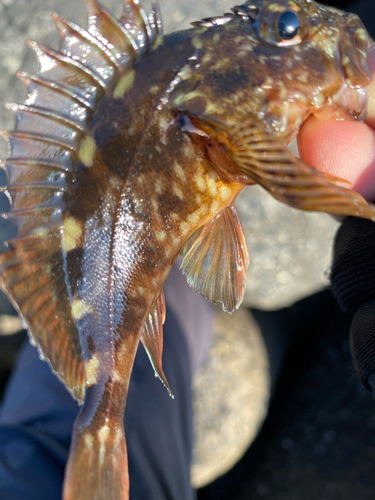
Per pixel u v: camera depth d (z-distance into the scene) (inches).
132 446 8.6
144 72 5.5
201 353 13.3
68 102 5.5
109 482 5.5
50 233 5.5
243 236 6.6
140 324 5.8
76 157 5.5
